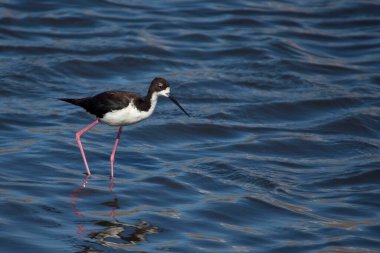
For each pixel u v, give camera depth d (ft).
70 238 38.01
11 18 74.49
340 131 58.34
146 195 44.29
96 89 62.28
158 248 37.83
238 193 45.62
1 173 45.42
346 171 50.11
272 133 56.80
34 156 48.49
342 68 71.05
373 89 66.39
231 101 62.13
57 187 44.19
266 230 41.32
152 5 83.61
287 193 46.29
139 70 67.77
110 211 41.73
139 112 45.75
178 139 54.85
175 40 74.59
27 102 58.49
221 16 82.07
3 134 52.29
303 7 85.97
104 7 81.35
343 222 42.70
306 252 38.88
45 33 72.95
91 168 47.91
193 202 43.96
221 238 39.86
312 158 53.01
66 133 53.36
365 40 78.48
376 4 86.07
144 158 50.44
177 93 62.80
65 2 80.69
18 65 64.80
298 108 61.72
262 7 85.15
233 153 52.60
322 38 78.54
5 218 39.55
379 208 44.65
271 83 66.54
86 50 69.51
